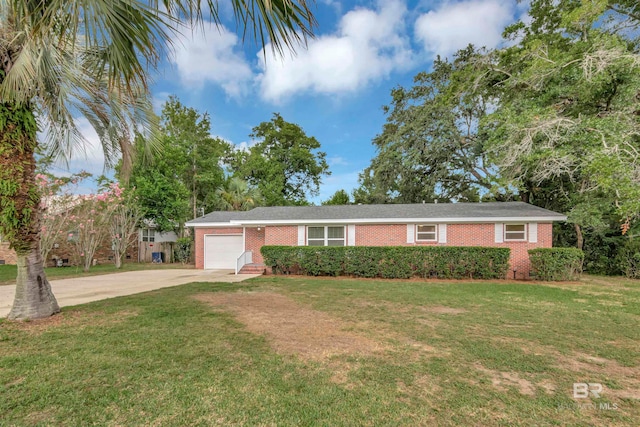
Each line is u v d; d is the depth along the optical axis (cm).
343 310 626
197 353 388
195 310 615
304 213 1531
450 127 1777
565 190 1462
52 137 584
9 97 458
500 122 1323
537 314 595
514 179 1343
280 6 201
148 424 243
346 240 1397
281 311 614
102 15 223
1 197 509
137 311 605
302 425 244
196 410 263
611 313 603
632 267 1217
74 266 1722
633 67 981
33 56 444
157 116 677
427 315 588
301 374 333
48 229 1350
